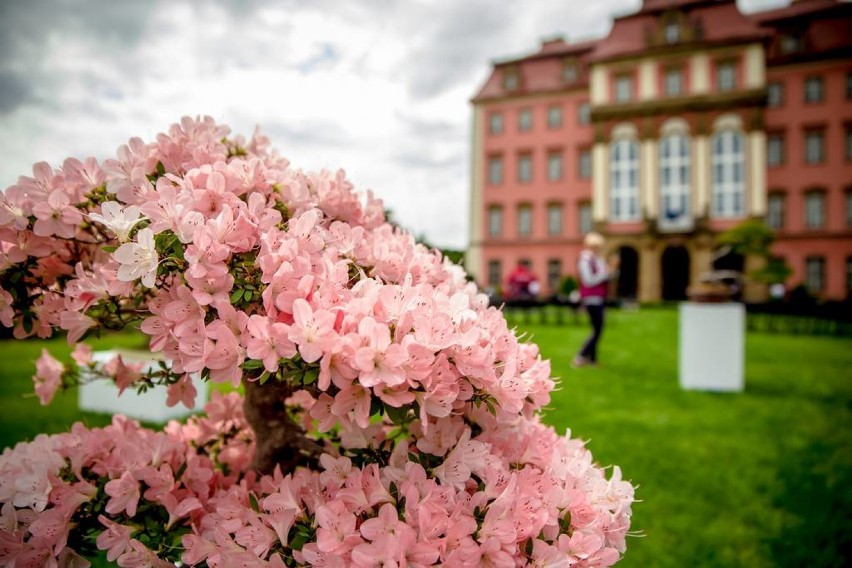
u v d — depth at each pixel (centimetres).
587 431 452
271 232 107
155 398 432
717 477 353
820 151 2655
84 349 161
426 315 103
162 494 124
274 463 153
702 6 2812
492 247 3141
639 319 1566
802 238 2655
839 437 453
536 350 136
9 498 121
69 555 122
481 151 3188
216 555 111
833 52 2606
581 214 2981
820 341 1230
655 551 265
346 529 98
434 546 93
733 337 637
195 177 117
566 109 3033
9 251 120
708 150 2708
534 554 107
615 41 2984
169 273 109
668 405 557
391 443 127
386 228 159
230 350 99
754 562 255
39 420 439
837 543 270
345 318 99
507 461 125
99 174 128
